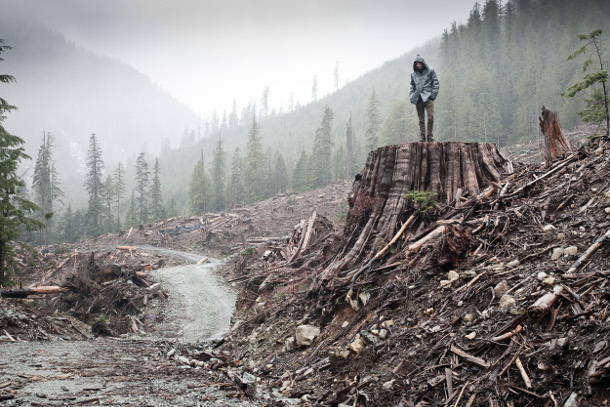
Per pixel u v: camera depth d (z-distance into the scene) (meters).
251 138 83.69
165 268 33.50
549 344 3.48
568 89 17.41
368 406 4.23
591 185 6.08
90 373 6.00
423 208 8.02
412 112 71.00
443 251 6.09
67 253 39.09
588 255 4.42
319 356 6.16
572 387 2.94
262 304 12.41
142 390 4.94
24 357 7.41
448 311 4.99
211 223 51.56
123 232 56.81
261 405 4.73
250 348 8.59
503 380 3.46
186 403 4.42
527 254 5.21
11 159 18.06
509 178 8.10
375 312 6.16
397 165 8.80
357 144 86.94
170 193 120.19
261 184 77.19
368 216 9.12
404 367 4.44
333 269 7.95
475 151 8.84
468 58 114.75
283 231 44.03
